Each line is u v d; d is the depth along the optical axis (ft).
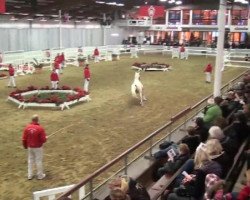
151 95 67.82
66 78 86.79
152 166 29.30
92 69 102.12
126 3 145.07
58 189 25.62
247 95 38.70
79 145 41.04
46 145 40.98
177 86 77.00
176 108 58.13
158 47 150.00
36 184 31.81
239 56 122.52
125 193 16.33
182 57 130.41
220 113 31.35
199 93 70.03
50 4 124.98
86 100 62.95
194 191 19.77
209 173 19.84
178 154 25.55
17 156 38.09
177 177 22.30
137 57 134.31
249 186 18.10
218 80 49.16
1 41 120.47
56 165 35.55
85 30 156.56
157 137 42.78
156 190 22.91
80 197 26.84
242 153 26.78
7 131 46.37
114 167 34.60
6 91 71.92
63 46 145.89
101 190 25.55
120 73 94.84
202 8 157.89
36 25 135.23
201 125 29.35
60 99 59.11
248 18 146.00
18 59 104.37
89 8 145.79
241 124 27.20
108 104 60.85
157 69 100.01
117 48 137.69
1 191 30.50
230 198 17.88
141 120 51.24
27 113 55.31
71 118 52.31
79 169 34.60
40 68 95.96
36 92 68.33
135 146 26.40
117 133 45.37
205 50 140.87
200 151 20.70
